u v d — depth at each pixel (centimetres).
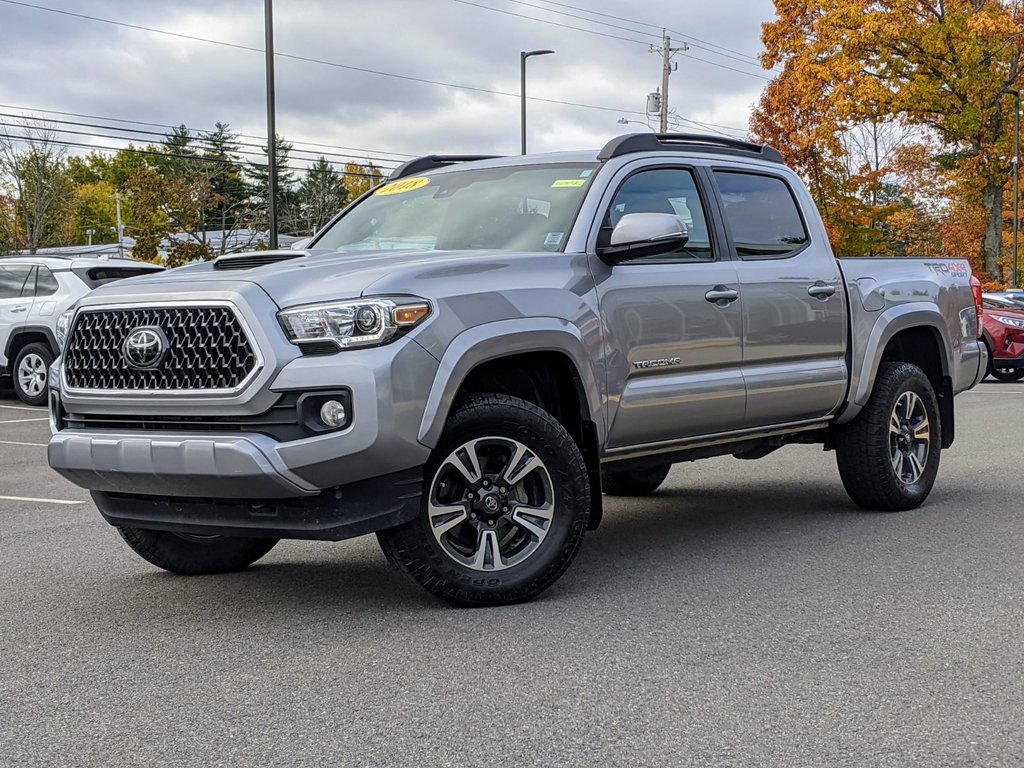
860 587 515
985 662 401
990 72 4219
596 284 524
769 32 4541
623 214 559
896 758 314
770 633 440
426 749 324
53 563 603
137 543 548
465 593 474
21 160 6200
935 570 548
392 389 438
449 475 476
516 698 367
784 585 520
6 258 1659
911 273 727
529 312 488
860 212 4684
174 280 477
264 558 611
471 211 576
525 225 552
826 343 649
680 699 364
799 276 637
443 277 470
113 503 491
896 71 4253
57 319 1576
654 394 546
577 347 505
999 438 1118
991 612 470
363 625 461
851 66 4200
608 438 530
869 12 4200
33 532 695
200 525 465
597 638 435
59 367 495
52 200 6222
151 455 446
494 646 426
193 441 438
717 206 610
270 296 445
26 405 1633
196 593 528
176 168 8206
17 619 484
